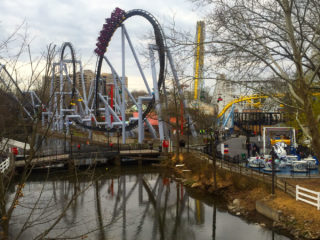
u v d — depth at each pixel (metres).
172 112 57.72
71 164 42.75
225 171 30.97
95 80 88.62
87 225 22.12
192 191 32.19
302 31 11.31
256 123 75.69
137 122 71.00
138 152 50.41
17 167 37.44
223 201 27.44
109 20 70.38
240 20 11.00
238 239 19.02
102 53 76.94
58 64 10.83
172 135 70.44
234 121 90.50
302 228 17.94
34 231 19.89
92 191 32.78
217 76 12.23
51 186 34.09
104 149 52.00
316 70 10.30
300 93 10.72
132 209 26.58
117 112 102.94
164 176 40.78
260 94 12.35
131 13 67.94
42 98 7.97
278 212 20.05
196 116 48.41
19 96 8.56
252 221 21.58
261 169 30.42
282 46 11.48
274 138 38.88
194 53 11.80
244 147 49.75
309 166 26.75
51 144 50.75
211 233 20.53
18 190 7.72
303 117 29.61
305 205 20.17
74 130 101.62
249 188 26.52
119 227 21.94
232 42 11.34
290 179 25.53
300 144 39.22
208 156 38.00
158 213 25.38
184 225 22.23
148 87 71.94
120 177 40.66
